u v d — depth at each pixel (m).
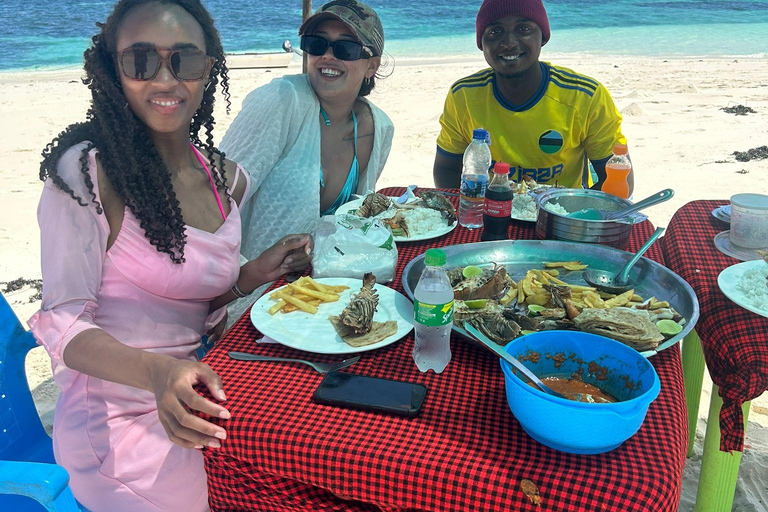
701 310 1.83
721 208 2.53
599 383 1.35
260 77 13.56
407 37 21.56
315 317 1.76
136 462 1.74
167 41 1.75
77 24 23.34
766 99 11.24
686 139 8.84
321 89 2.71
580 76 3.29
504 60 3.14
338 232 2.05
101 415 1.78
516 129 3.38
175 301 1.94
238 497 1.40
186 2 1.85
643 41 20.69
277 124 2.65
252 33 21.97
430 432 1.29
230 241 2.00
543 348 1.36
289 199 2.73
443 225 2.50
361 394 1.38
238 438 1.30
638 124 9.69
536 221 2.41
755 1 29.67
